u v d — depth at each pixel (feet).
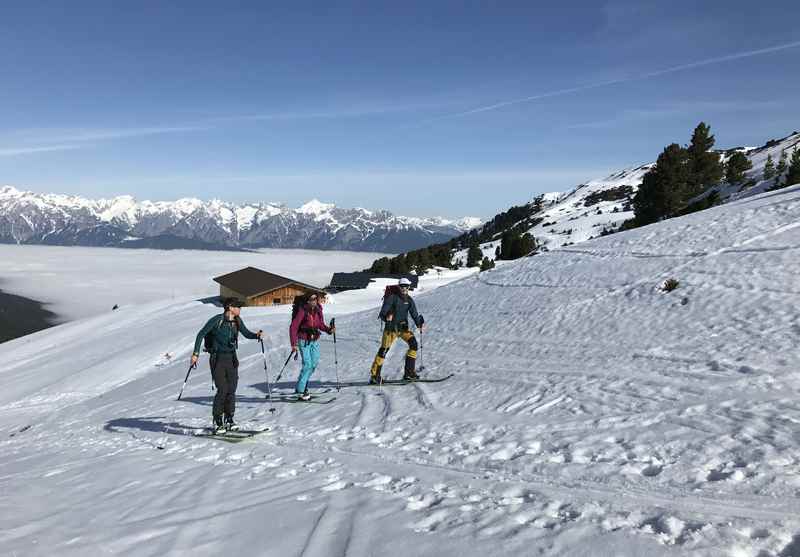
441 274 312.29
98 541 14.48
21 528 15.83
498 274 84.74
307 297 38.24
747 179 253.24
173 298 254.88
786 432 19.33
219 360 30.32
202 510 16.92
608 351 37.76
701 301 42.86
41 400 98.89
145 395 60.23
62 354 159.84
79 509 17.93
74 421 52.49
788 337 31.53
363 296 229.25
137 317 216.74
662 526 13.20
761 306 37.93
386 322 39.17
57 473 25.25
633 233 78.79
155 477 22.04
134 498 18.99
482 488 17.31
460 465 20.35
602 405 26.32
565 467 18.71
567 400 28.09
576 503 15.21
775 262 45.93
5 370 153.38
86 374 114.32
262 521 15.48
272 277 241.35
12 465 31.04
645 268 57.21
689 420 22.26
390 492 17.53
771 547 11.90
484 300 69.72
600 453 19.83
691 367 30.45
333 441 26.16
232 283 236.43
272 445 26.58
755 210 66.44
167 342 132.98
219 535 14.65
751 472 16.46
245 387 48.98
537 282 69.31
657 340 37.50
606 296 52.60
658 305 45.47
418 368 44.04
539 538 12.91
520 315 56.29
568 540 12.69
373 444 24.85
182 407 45.42
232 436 29.25
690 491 15.60
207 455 25.80
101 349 151.43
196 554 13.46
